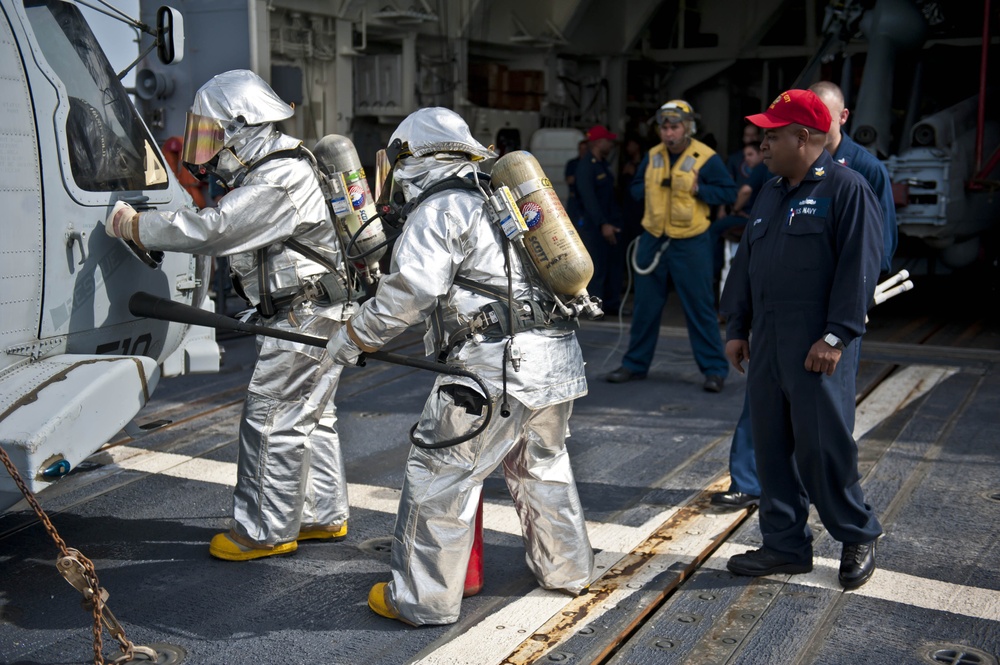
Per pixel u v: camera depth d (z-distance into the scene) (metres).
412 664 3.20
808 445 3.58
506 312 3.32
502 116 11.71
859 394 6.46
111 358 3.70
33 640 3.39
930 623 3.47
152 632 3.43
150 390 3.76
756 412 3.75
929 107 9.62
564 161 11.62
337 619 3.53
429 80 10.66
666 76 14.58
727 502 4.58
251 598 3.69
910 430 5.68
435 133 3.36
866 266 3.42
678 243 6.63
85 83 4.04
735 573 3.87
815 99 3.50
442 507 3.38
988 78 9.73
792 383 3.57
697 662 3.22
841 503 3.65
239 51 7.99
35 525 4.39
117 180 4.09
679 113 6.52
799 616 3.53
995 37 9.49
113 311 4.04
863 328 3.43
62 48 3.96
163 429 5.82
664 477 5.02
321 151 4.15
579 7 11.91
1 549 4.14
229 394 6.61
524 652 3.26
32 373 3.56
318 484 4.18
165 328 4.47
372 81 10.44
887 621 3.48
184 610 3.60
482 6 10.93
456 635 3.39
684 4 14.00
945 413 6.02
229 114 3.71
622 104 13.60
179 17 4.30
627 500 4.70
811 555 3.85
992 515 4.44
